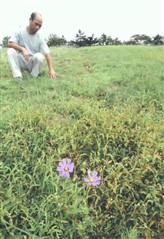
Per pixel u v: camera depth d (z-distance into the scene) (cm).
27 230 286
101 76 620
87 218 296
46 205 299
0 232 286
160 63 739
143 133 388
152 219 314
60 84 562
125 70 660
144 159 345
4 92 527
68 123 416
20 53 611
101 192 325
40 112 432
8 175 341
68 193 312
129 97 507
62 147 373
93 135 387
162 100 504
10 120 414
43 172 338
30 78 594
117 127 396
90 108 452
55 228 292
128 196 326
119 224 306
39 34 621
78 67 710
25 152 362
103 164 358
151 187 324
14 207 300
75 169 355
